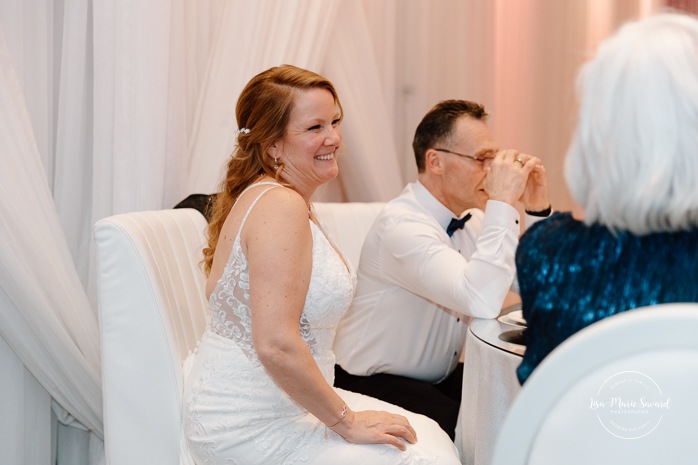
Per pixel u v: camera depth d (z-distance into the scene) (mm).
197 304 2035
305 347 1486
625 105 935
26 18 2236
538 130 3736
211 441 1565
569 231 1063
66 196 2365
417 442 1562
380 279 2242
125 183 2285
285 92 1680
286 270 1482
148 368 1734
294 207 1535
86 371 2184
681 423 822
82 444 2453
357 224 2857
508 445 877
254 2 2502
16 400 2150
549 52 3717
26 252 2033
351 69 3059
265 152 1708
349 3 3053
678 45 932
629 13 3744
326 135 1717
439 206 2219
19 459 2162
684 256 948
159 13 2283
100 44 2295
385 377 2244
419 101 3535
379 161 3184
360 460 1483
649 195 918
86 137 2426
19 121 2090
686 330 804
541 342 1040
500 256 1873
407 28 3506
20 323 2074
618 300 969
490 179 1935
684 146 912
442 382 2402
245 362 1576
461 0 3566
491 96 3658
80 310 2189
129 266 1730
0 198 1982
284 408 1565
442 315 2250
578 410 846
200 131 2525
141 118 2279
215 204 1826
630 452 839
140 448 1733
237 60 2510
